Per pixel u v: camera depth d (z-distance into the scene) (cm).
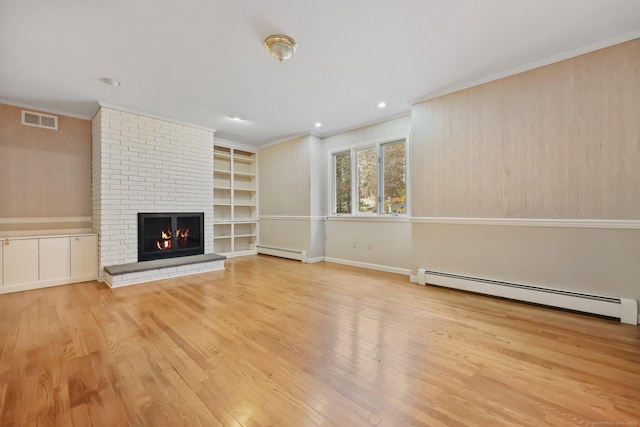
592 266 249
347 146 494
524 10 199
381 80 307
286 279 385
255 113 408
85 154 407
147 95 341
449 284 328
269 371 164
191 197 456
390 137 434
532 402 137
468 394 143
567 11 200
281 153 572
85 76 290
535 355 182
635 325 226
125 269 351
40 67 271
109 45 236
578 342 199
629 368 166
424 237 357
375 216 452
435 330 220
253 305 278
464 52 254
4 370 163
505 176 293
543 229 273
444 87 325
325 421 125
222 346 194
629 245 234
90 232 407
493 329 221
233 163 602
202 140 471
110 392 144
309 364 172
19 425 122
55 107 371
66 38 225
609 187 241
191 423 124
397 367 168
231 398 140
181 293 319
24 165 362
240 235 602
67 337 207
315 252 524
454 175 329
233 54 253
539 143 273
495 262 301
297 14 202
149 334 212
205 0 186
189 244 457
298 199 538
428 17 206
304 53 253
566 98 258
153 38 227
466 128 319
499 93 295
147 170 405
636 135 229
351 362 174
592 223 248
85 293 317
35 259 335
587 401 137
